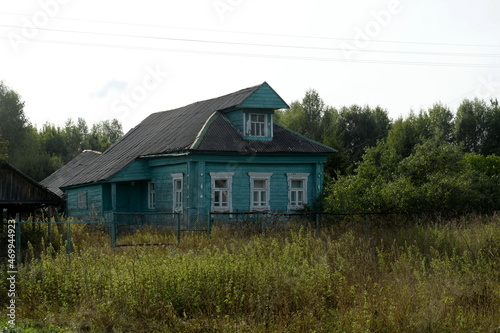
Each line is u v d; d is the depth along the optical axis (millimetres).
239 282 12312
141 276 12422
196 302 11695
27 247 19766
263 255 15711
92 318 11414
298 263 15234
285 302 11633
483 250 16609
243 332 10438
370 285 13555
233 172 28375
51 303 12547
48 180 43625
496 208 24719
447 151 27047
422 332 10422
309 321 10914
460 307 11570
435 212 22234
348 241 18062
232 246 17422
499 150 56219
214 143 27891
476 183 25875
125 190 32125
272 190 29297
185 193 27828
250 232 21281
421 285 12477
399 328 10539
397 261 15414
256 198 29016
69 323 11344
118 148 36938
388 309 10992
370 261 15883
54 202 21891
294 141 30188
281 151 28844
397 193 23203
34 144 61281
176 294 11891
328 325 10766
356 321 10523
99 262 14969
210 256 13828
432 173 26172
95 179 31109
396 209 22844
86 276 13039
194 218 25625
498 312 11602
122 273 12961
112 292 12219
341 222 21781
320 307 11781
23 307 12383
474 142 58094
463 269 14523
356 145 61031
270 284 12453
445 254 16344
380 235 19547
